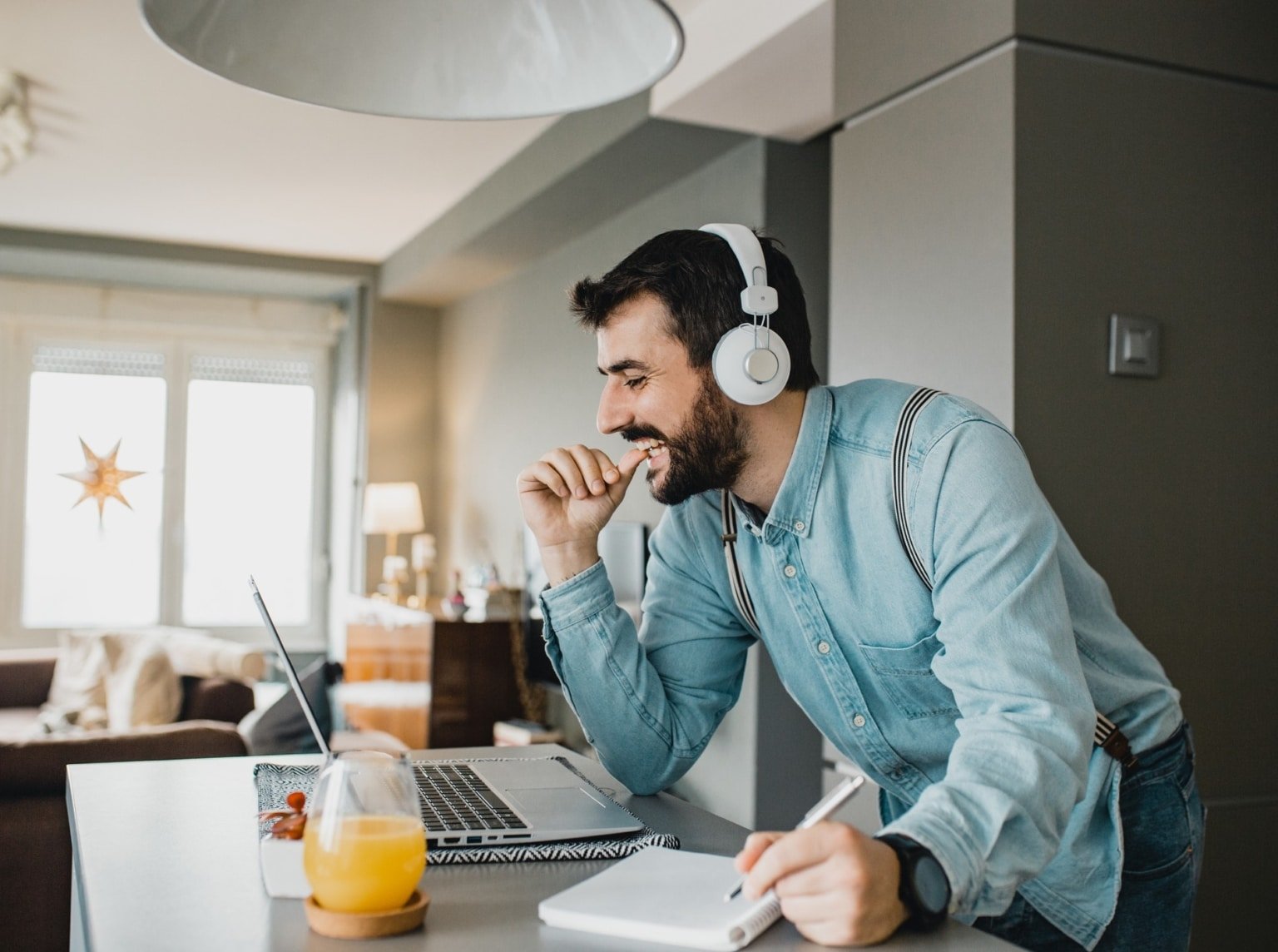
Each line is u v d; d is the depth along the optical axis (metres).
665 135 3.72
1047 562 1.02
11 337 6.68
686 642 1.35
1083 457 1.88
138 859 0.96
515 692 5.06
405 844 0.80
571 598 1.26
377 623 5.77
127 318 6.86
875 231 2.15
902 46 2.08
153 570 6.95
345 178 5.03
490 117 1.05
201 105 4.18
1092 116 1.91
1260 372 2.04
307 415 7.34
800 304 1.23
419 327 6.93
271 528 7.23
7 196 5.41
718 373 1.15
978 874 0.84
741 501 1.25
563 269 5.27
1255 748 2.00
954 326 1.96
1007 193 1.86
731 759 3.80
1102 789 1.18
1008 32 1.84
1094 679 1.19
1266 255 2.05
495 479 5.98
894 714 1.22
